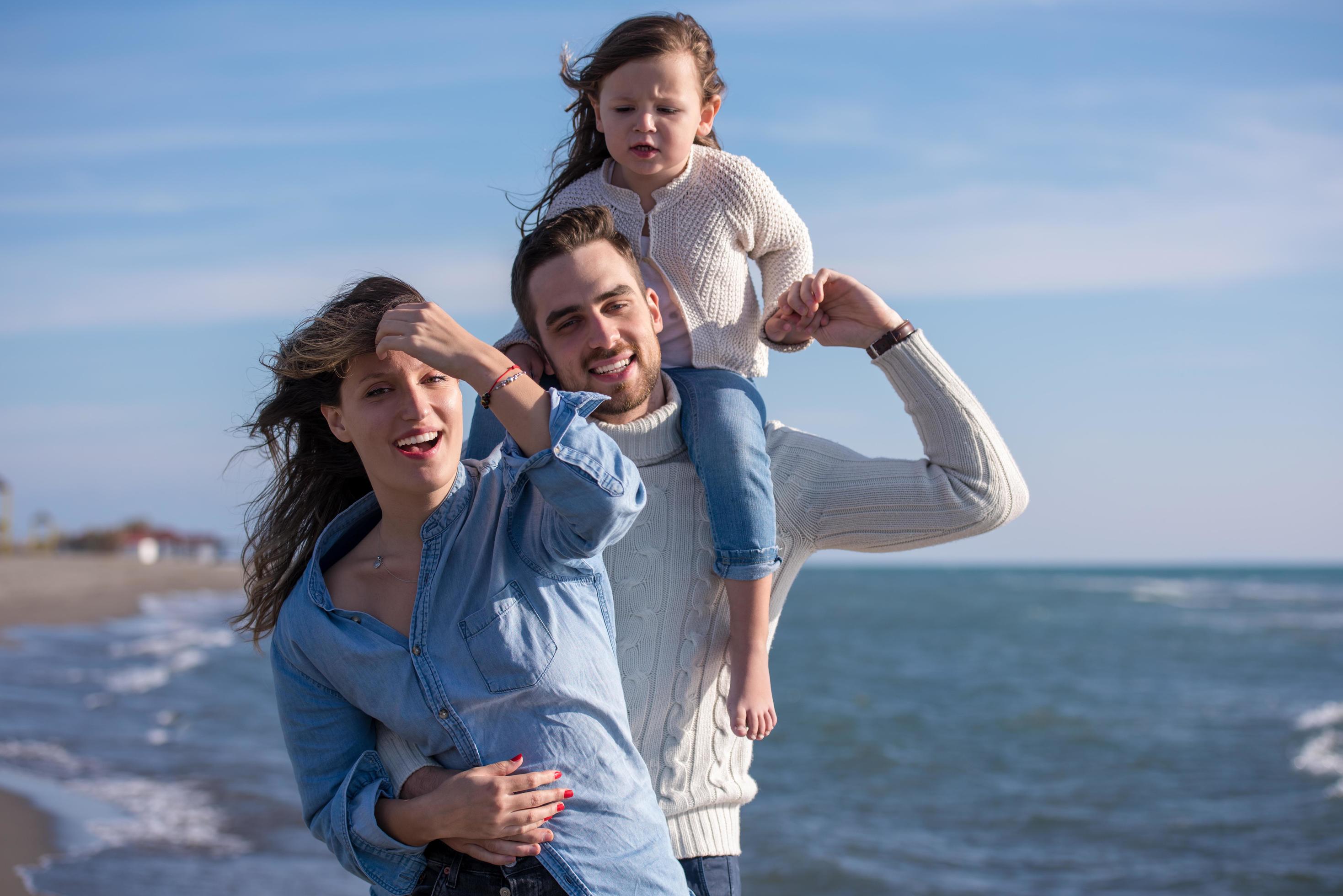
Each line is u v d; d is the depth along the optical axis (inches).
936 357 104.4
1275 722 797.9
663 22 113.5
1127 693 978.7
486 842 77.7
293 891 320.5
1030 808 541.0
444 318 79.7
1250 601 2704.2
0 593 1590.8
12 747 509.0
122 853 349.1
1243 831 493.0
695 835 97.6
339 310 81.9
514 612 81.8
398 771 82.4
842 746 707.4
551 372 102.4
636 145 111.3
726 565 97.8
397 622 83.6
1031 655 1358.3
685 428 101.6
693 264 109.7
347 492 94.6
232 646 1045.2
